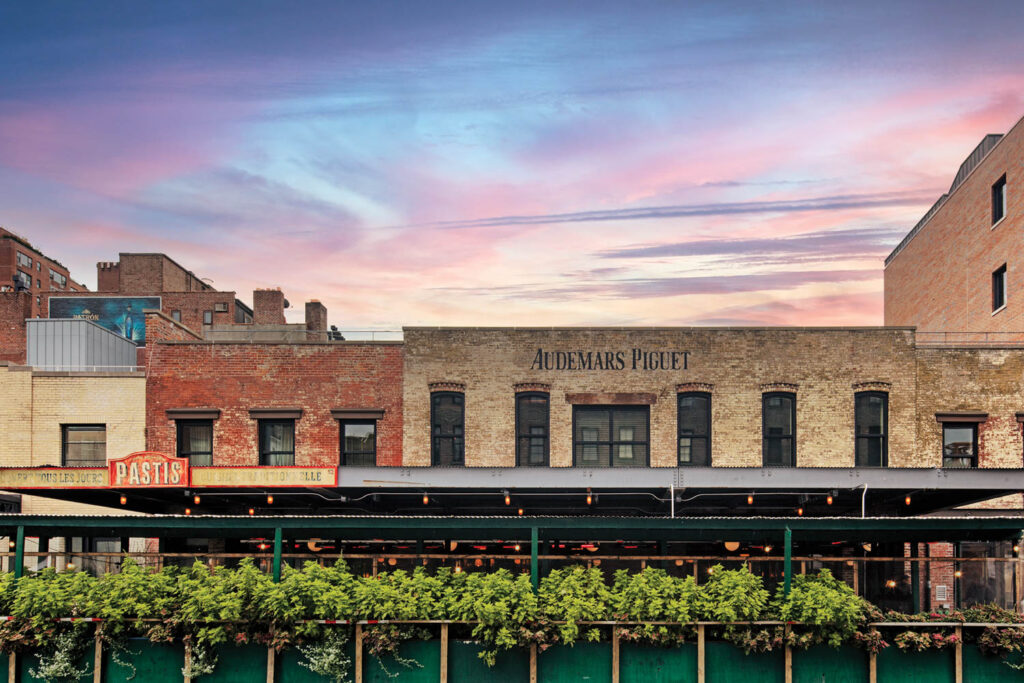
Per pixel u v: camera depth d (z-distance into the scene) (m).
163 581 13.59
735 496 19.33
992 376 22.33
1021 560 14.61
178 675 13.35
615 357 22.34
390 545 18.06
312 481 16.88
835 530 15.48
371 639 13.16
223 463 22.47
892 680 13.38
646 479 16.67
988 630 13.34
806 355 22.27
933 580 15.75
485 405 22.33
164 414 22.69
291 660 13.36
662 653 13.36
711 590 13.47
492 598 13.27
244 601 13.27
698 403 22.39
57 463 22.66
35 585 13.47
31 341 25.12
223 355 22.75
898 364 22.23
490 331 22.52
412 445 22.25
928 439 22.19
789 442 22.17
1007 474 16.44
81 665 13.43
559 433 22.19
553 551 18.27
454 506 21.25
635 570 15.75
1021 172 27.97
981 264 31.39
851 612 12.94
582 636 13.40
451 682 13.33
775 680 13.29
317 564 13.73
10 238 100.19
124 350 27.97
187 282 73.44
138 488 16.94
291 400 22.58
